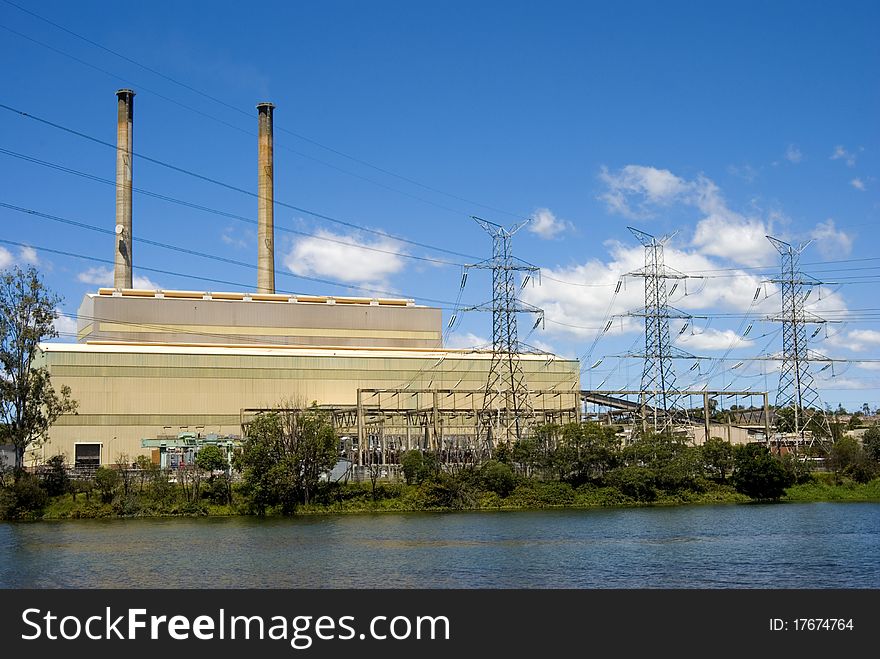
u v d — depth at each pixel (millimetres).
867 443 164625
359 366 170750
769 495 145125
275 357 165750
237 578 72938
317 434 127250
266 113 195875
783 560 80562
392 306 195625
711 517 117250
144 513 122750
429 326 197750
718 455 146750
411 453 136625
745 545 90000
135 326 175750
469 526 106875
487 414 151875
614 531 101438
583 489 137625
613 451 142500
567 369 182375
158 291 181250
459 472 134875
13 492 120625
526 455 140625
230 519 118250
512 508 130875
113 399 155125
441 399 172125
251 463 124875
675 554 84062
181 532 102500
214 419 160500
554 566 77500
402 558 81688
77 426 152625
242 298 186750
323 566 77875
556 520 113688
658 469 140000
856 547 88562
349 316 191250
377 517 119125
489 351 166875
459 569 76000
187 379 159875
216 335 181000
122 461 140625
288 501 124938
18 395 124250
